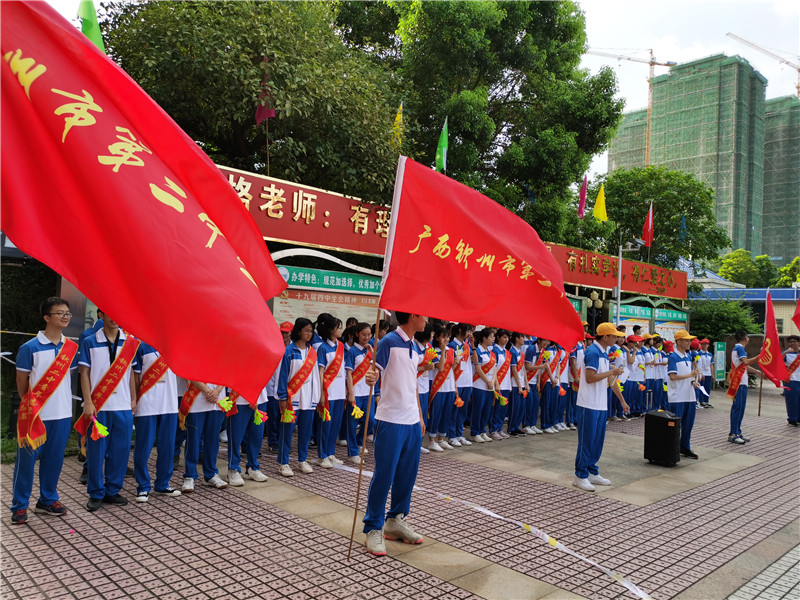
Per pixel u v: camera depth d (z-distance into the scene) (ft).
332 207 30.30
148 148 7.52
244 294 7.36
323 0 34.68
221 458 23.27
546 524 16.38
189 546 13.74
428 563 13.16
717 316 68.54
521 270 13.15
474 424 29.04
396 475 14.24
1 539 13.91
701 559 14.32
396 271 11.98
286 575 12.26
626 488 20.89
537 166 46.65
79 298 22.85
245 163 32.83
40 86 6.63
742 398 30.81
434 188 12.50
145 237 6.84
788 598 12.31
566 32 49.26
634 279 57.93
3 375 24.23
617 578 12.89
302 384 20.65
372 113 30.81
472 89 45.88
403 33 42.22
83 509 16.22
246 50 25.91
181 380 20.08
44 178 6.43
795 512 18.69
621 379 38.68
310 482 19.79
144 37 24.82
